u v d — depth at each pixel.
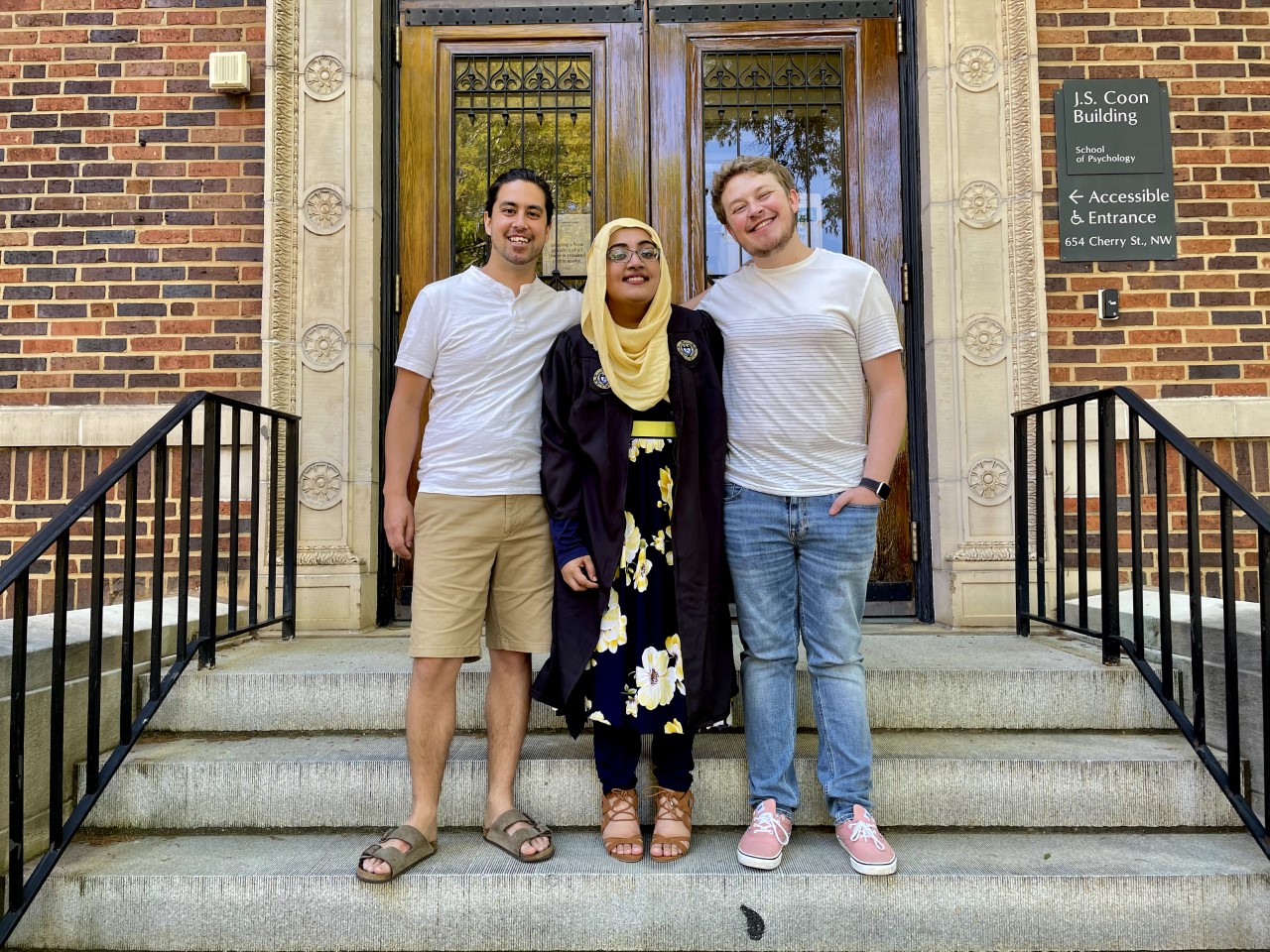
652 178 3.87
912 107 3.82
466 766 2.36
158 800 2.36
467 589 2.13
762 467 2.14
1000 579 3.47
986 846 2.22
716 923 2.04
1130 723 2.63
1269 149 3.65
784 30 3.89
